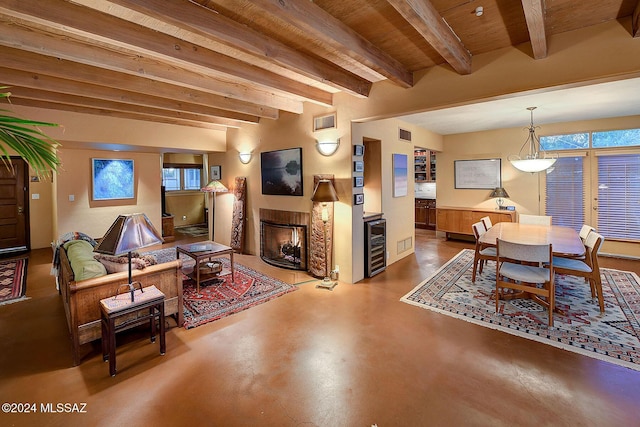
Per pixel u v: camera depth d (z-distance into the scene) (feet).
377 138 15.97
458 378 7.29
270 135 17.24
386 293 12.71
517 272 10.74
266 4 5.89
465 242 23.08
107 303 7.89
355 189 13.70
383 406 6.43
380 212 16.48
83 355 8.39
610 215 17.99
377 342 8.91
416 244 22.47
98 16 7.15
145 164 22.09
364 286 13.56
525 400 6.54
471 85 9.61
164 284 9.57
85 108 14.93
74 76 9.96
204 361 8.05
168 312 9.66
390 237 17.35
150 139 17.54
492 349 8.50
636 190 17.19
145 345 8.82
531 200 20.53
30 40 7.72
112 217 20.77
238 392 6.88
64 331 9.71
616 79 7.78
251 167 18.83
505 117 17.37
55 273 11.85
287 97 14.34
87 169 19.72
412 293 12.67
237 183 19.51
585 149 18.47
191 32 7.14
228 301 11.80
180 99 12.50
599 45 7.61
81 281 8.11
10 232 19.79
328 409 6.36
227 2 6.61
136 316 8.68
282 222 16.78
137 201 21.83
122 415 6.20
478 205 22.81
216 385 7.11
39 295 12.63
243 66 10.28
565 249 10.59
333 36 7.37
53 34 8.04
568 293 12.39
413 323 10.05
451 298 12.09
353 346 8.71
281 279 14.38
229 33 7.36
